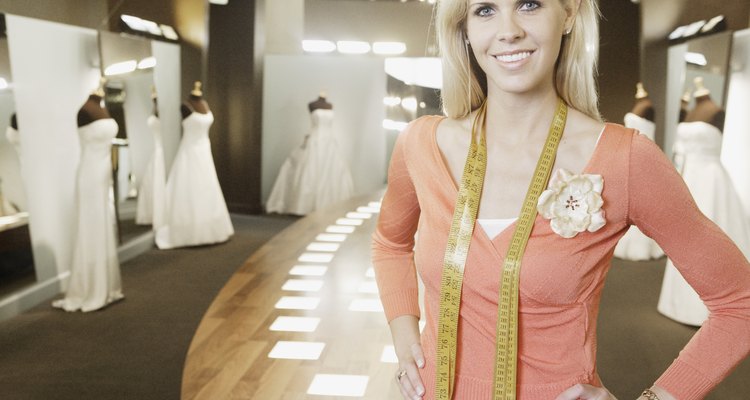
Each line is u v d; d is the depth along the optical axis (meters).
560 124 0.93
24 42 4.23
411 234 1.18
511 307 0.89
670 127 4.93
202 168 6.51
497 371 0.92
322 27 8.45
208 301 4.65
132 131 5.58
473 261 0.92
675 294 3.72
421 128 1.05
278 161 8.65
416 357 1.02
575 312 0.90
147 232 5.99
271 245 5.16
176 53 6.27
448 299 0.95
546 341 0.91
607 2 6.38
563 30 0.95
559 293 0.89
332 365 2.78
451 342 0.95
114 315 4.24
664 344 3.37
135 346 3.71
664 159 0.88
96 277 4.36
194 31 6.45
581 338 0.91
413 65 8.40
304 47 8.50
